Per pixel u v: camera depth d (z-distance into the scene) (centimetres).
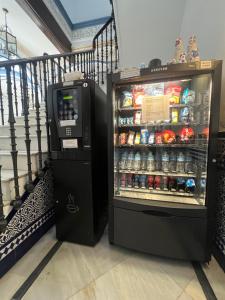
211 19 155
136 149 169
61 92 148
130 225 140
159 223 132
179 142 145
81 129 145
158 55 268
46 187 182
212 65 113
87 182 150
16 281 120
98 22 515
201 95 134
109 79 136
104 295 110
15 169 141
